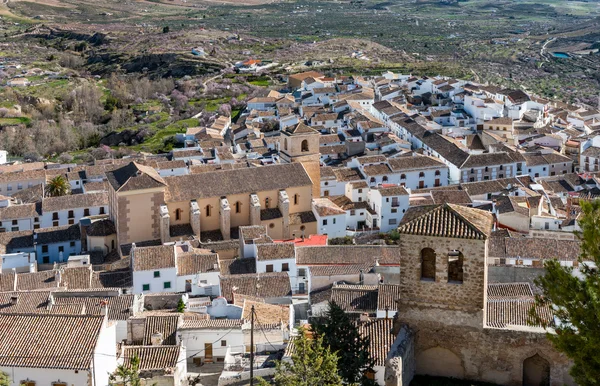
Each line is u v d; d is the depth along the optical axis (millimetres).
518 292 81125
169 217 127125
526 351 52688
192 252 113625
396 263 109625
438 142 191250
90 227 130125
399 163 168875
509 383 53219
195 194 129625
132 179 125938
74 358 66375
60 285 103812
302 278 111938
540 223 132625
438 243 53125
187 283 107812
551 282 48469
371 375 62344
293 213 137000
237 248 122688
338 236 138875
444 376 54500
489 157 177000
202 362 78938
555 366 52125
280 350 75625
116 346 75062
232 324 79875
